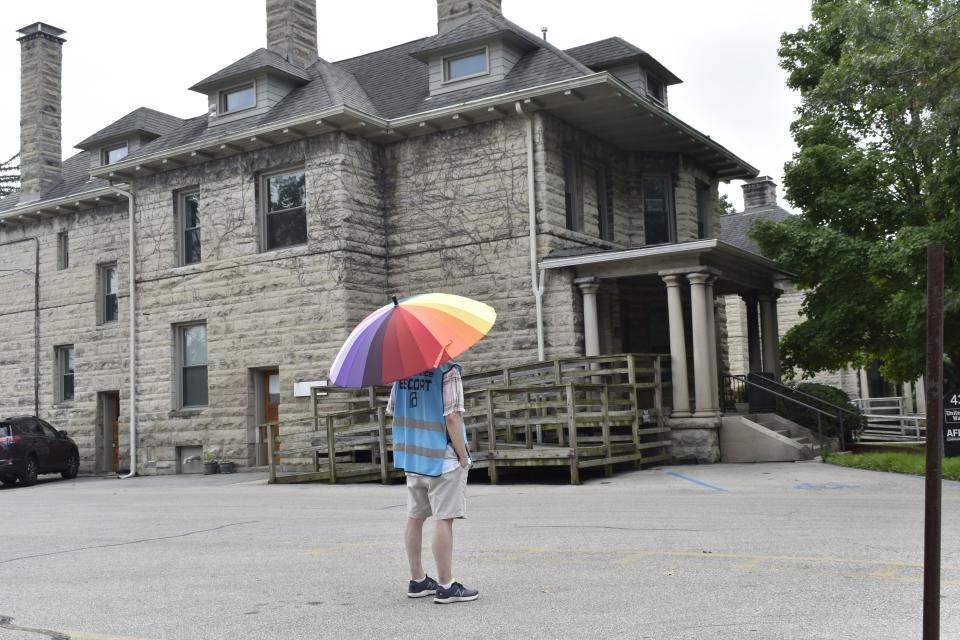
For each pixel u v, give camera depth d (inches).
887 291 719.1
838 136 752.3
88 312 1028.5
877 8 643.5
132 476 900.6
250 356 836.0
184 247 905.5
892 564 270.5
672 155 904.9
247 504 547.8
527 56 825.5
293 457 799.7
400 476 685.3
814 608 217.0
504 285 773.3
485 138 788.6
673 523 380.2
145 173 916.6
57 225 1062.4
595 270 738.8
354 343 238.8
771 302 869.2
